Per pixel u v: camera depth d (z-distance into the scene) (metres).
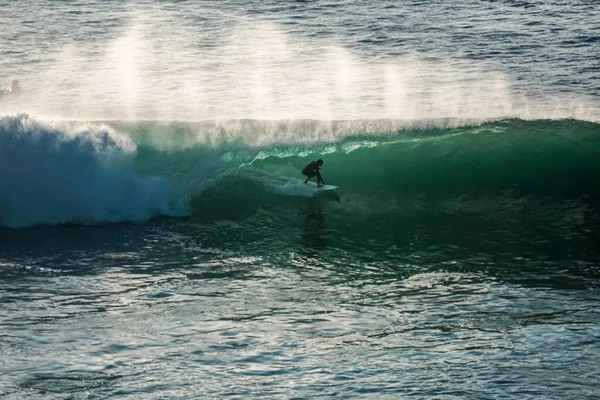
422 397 33.59
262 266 51.56
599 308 43.69
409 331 40.94
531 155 68.69
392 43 122.25
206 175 63.62
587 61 110.19
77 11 144.38
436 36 125.75
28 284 47.91
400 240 56.31
